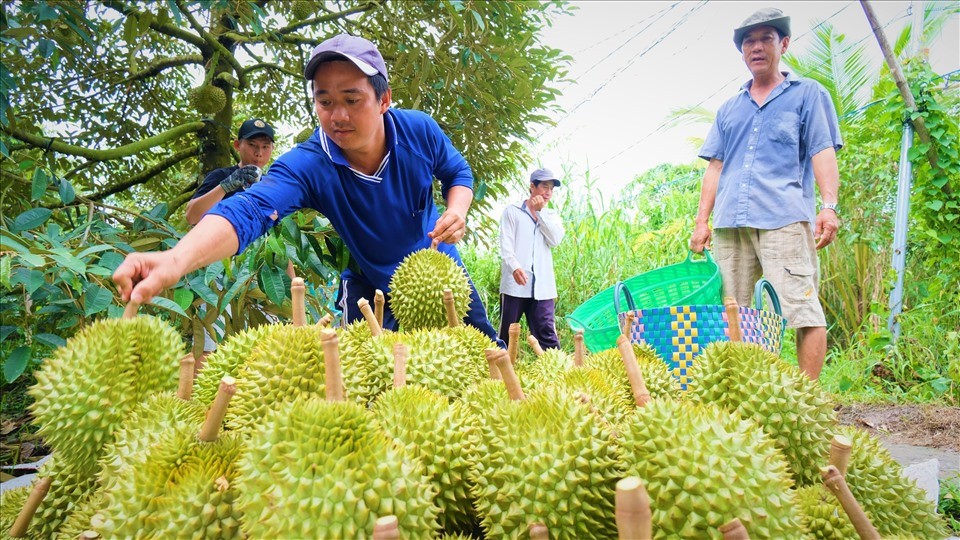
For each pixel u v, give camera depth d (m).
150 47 5.92
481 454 1.22
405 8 4.76
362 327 2.04
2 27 3.10
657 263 8.00
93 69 5.23
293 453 1.01
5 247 2.18
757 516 1.00
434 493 1.11
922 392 5.04
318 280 3.80
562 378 1.64
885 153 6.75
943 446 3.72
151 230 3.31
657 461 1.07
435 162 2.81
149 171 5.29
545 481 1.10
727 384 1.48
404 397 1.35
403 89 4.80
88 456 1.41
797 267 3.64
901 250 5.95
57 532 1.40
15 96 4.36
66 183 3.09
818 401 1.43
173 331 1.67
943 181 5.77
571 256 7.94
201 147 5.27
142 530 1.03
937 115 5.82
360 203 2.62
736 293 4.09
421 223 2.86
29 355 2.57
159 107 6.02
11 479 3.04
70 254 2.38
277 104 6.71
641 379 1.36
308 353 1.45
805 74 7.85
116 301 2.86
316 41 5.29
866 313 6.87
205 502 1.05
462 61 4.41
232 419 1.38
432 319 2.49
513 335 1.85
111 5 4.00
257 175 3.75
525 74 4.69
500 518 1.13
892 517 1.34
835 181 3.67
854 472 1.36
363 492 0.97
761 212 3.76
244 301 3.57
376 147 2.52
